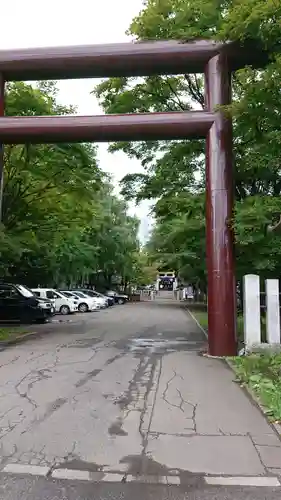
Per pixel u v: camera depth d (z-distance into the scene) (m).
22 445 4.93
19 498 3.77
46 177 16.62
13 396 7.02
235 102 10.09
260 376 7.95
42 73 12.22
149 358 10.66
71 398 6.91
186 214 16.58
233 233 11.02
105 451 4.78
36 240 20.69
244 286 11.09
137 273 65.19
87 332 16.62
